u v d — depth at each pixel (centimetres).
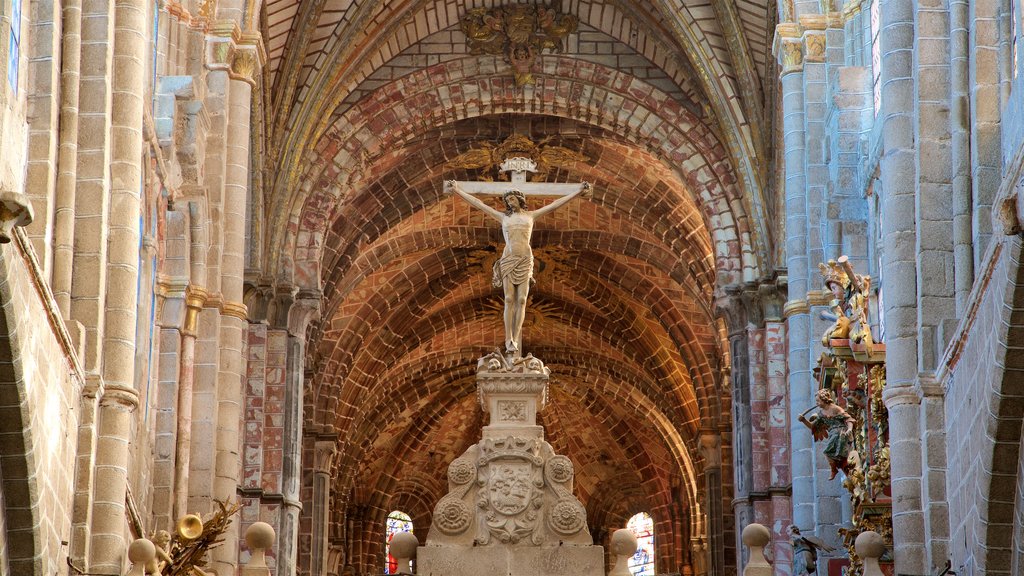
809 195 3697
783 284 4378
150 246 2928
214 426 3259
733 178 4650
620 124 4766
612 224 5600
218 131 3416
